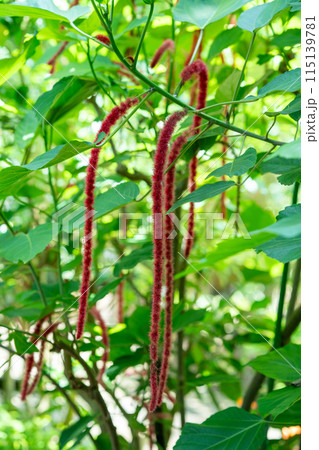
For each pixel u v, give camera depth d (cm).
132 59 105
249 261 238
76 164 157
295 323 149
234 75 129
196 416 246
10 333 131
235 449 114
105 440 156
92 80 141
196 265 92
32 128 155
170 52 144
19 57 129
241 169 102
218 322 183
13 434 258
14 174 99
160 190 104
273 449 167
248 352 240
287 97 158
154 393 106
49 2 111
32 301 156
